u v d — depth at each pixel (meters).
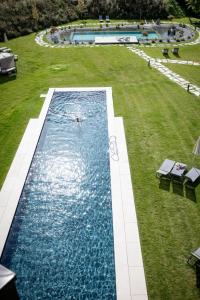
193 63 32.69
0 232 13.52
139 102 24.14
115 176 16.73
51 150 19.31
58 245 13.18
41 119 22.17
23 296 11.23
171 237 13.12
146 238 13.13
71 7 53.28
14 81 28.62
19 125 21.47
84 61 33.50
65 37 43.81
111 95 25.31
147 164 17.45
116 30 47.09
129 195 15.42
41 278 11.84
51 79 28.83
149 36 44.47
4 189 15.91
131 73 29.89
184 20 52.94
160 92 25.77
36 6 49.56
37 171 17.59
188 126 20.81
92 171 17.48
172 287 11.18
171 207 14.62
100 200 15.49
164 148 18.69
